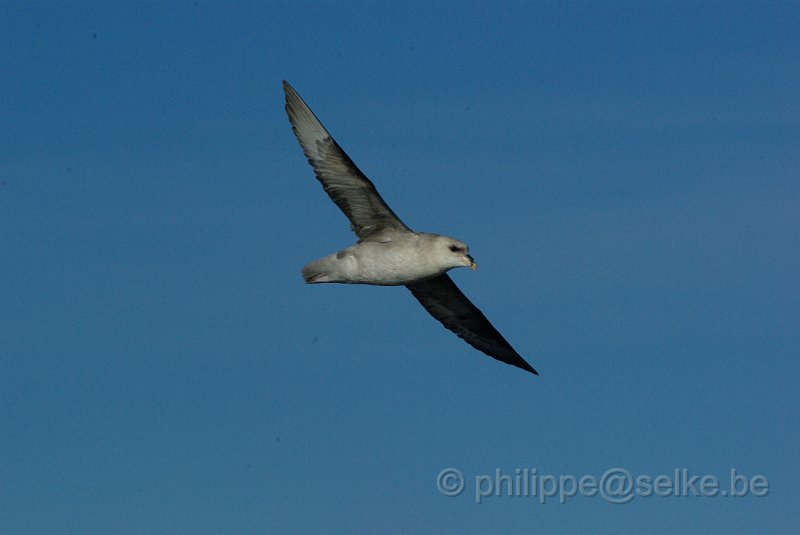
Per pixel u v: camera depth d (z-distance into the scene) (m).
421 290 21.52
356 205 19.02
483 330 21.98
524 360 21.86
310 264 19.52
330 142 18.61
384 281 19.23
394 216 18.97
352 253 19.20
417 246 18.84
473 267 18.56
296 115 18.77
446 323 22.12
